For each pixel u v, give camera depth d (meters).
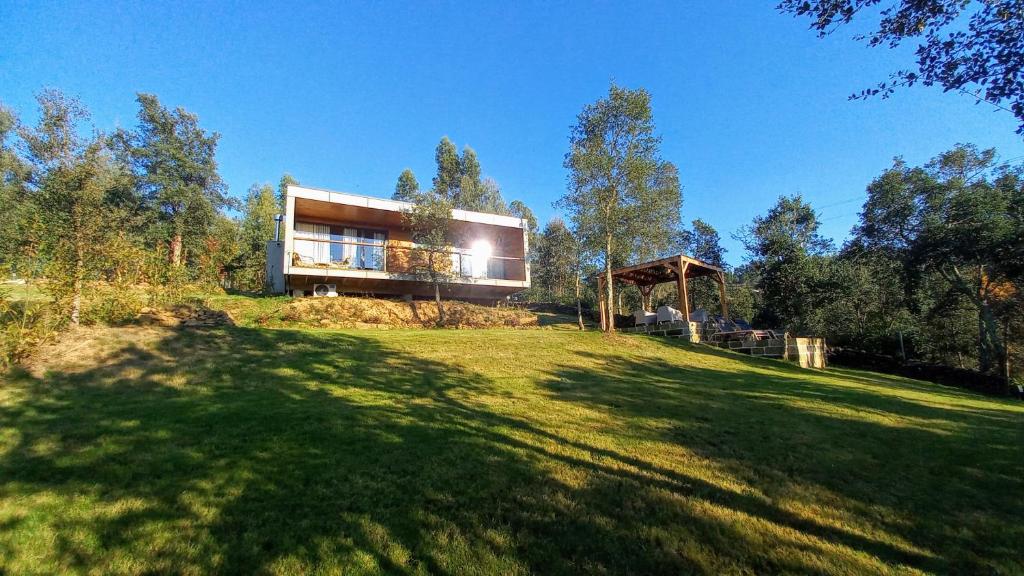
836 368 14.97
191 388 5.91
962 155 18.83
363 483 3.61
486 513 3.27
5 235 8.05
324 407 5.43
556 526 3.13
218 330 8.59
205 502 3.22
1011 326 21.11
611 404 6.64
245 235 27.44
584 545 2.92
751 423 6.02
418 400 6.09
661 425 5.71
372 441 4.46
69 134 8.24
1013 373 21.05
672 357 11.85
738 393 8.04
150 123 25.97
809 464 4.60
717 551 2.94
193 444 4.18
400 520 3.12
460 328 14.73
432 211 15.26
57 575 2.45
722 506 3.57
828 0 5.11
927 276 20.48
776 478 4.20
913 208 19.44
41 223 7.55
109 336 7.25
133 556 2.63
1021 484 4.25
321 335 9.42
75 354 6.46
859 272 20.95
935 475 4.45
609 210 14.49
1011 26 4.43
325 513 3.16
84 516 2.99
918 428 6.30
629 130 14.09
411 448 4.36
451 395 6.50
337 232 17.77
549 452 4.51
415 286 17.42
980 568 2.88
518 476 3.90
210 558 2.63
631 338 13.53
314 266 14.73
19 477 3.44
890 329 21.09
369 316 13.41
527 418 5.66
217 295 13.57
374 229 18.45
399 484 3.63
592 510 3.38
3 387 5.32
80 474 3.54
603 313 17.61
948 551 3.06
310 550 2.75
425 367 8.01
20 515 2.95
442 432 4.85
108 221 8.44
